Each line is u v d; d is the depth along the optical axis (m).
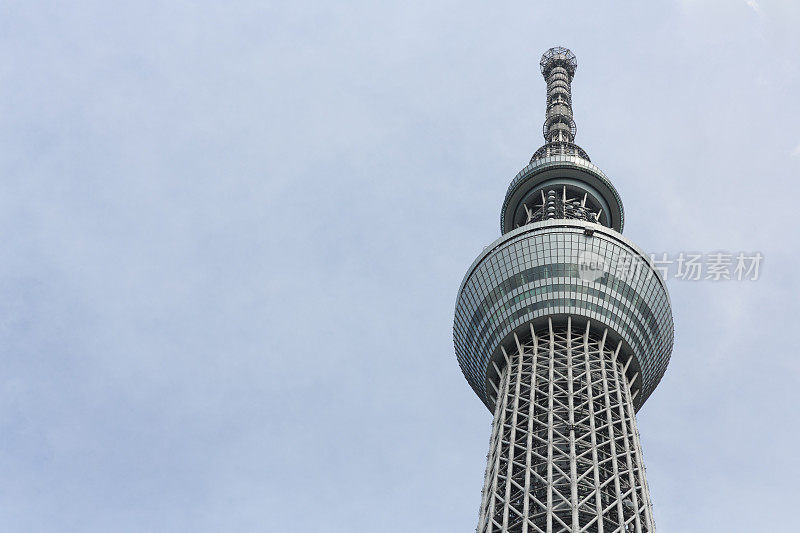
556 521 110.44
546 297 138.12
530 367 134.50
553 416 124.56
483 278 146.50
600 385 130.38
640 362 138.12
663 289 145.12
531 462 119.44
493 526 111.12
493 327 141.50
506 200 172.88
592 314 136.12
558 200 164.75
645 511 110.81
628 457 117.06
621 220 168.75
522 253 144.00
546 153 180.38
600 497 109.50
